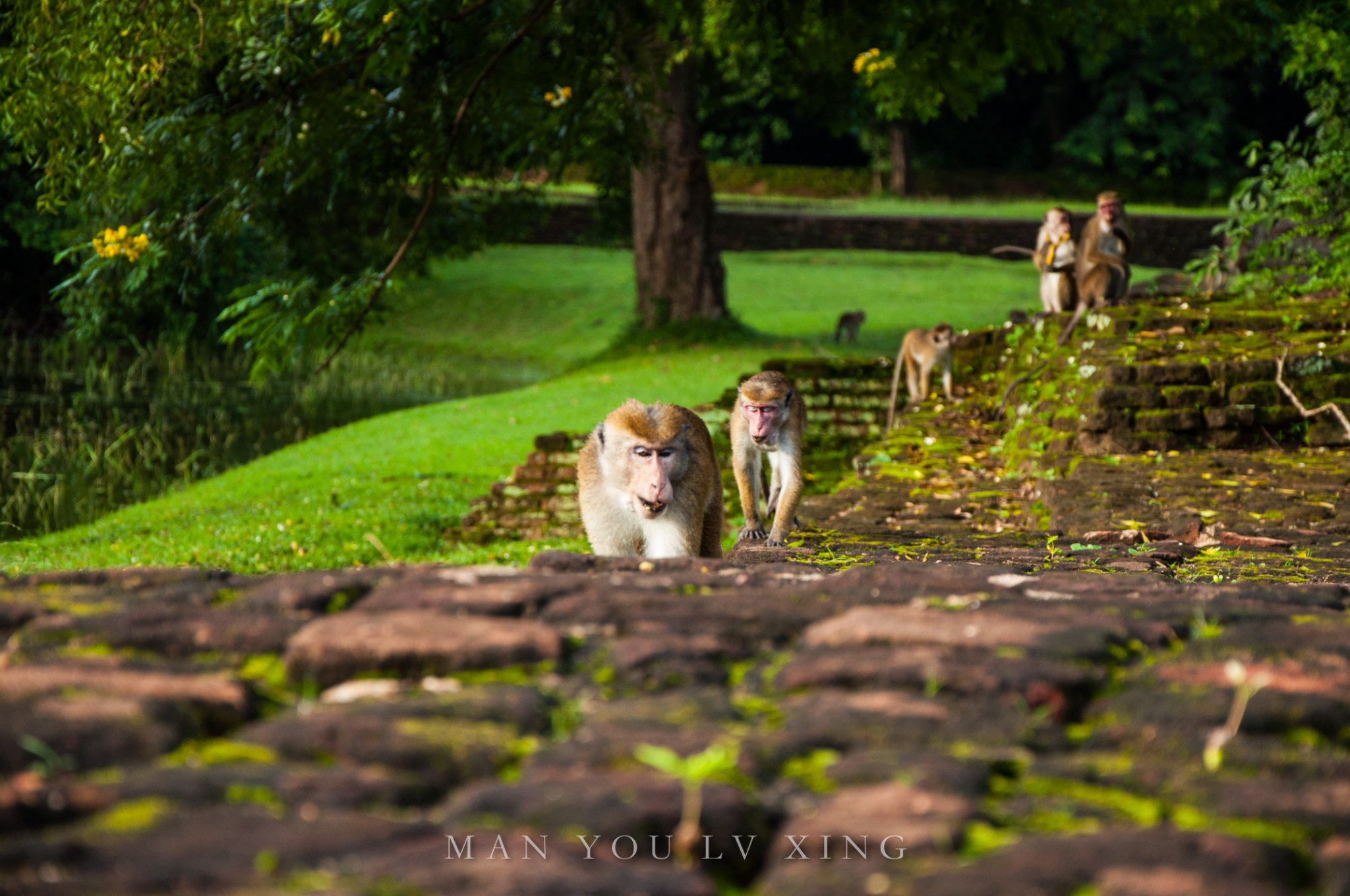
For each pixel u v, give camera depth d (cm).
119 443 2111
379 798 204
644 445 637
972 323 3484
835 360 1759
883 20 1700
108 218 1435
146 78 1223
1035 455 1059
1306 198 1447
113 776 210
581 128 1462
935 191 5400
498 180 2869
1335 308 1242
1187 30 2362
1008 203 5144
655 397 2441
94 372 2788
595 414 2262
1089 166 5447
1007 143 5797
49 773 210
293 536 1391
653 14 1491
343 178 1447
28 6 1255
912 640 288
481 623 292
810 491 1506
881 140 5438
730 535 1398
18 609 308
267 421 2434
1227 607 336
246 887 175
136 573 349
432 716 241
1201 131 5119
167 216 1353
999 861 185
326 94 1316
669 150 3083
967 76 1809
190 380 2839
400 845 188
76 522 1614
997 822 203
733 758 221
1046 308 1489
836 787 213
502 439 2052
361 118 1374
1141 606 336
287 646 283
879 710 245
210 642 285
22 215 2808
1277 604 346
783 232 4600
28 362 2897
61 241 2809
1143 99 5159
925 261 4412
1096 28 2398
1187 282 2161
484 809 202
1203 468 920
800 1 1694
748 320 3525
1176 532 699
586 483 676
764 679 269
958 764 219
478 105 1446
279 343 1323
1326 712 244
